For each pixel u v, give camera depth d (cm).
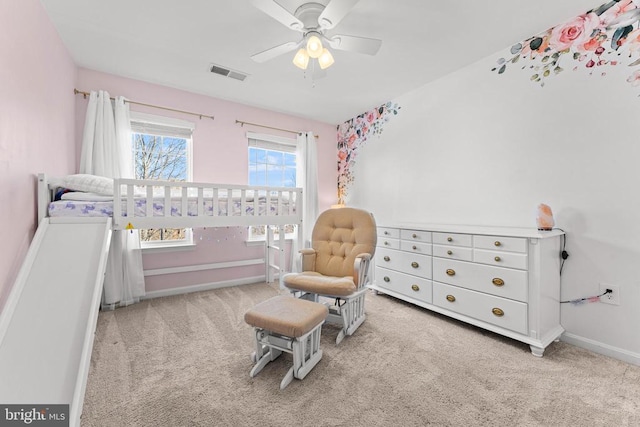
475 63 265
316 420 128
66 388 100
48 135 198
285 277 233
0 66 131
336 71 282
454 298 233
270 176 400
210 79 299
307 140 416
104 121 274
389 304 287
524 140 231
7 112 138
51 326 119
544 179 219
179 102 323
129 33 221
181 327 228
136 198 224
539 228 204
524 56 230
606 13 188
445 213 296
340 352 191
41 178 179
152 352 188
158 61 263
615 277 185
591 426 126
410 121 333
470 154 271
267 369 170
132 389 149
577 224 201
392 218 360
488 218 258
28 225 166
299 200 313
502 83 245
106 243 170
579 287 200
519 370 169
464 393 148
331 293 209
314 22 185
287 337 168
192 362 176
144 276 304
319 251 268
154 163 334
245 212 279
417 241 265
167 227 234
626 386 153
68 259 155
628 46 179
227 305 281
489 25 211
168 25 211
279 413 133
